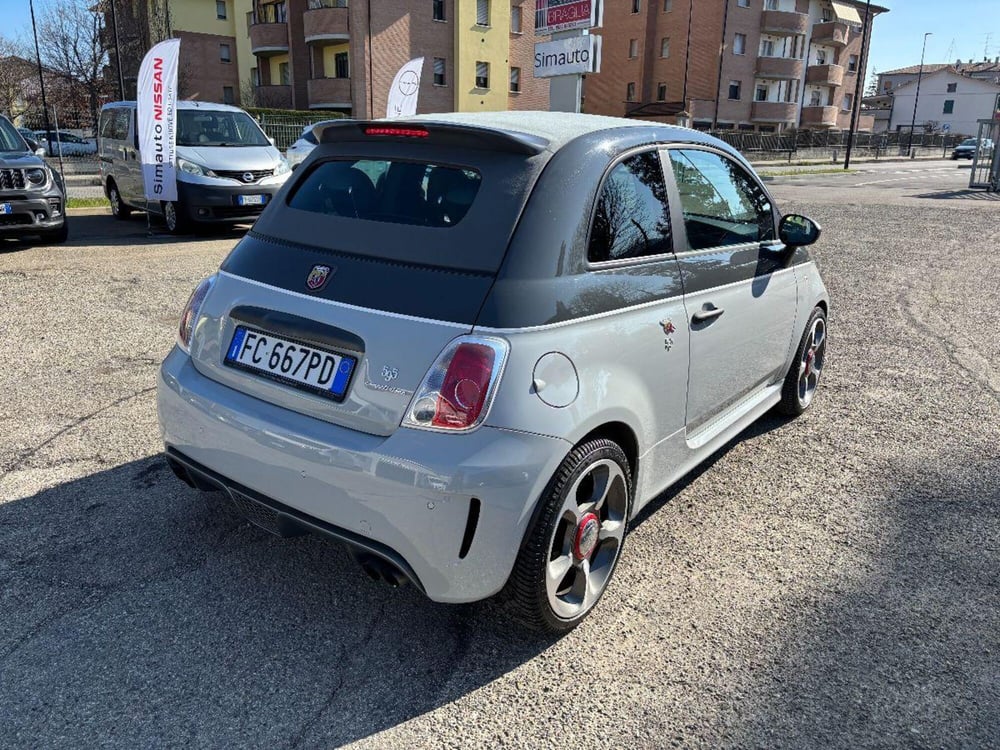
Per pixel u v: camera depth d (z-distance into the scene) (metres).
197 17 48.28
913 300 8.17
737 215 3.70
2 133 9.95
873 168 39.50
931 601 2.98
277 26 42.12
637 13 54.84
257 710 2.34
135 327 6.33
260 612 2.80
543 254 2.46
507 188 2.53
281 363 2.61
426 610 2.85
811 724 2.34
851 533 3.48
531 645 2.68
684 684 2.50
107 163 13.53
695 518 3.59
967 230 13.60
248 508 2.70
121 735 2.23
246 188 11.12
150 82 10.38
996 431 4.68
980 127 23.81
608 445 2.64
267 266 2.81
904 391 5.38
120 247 10.27
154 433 4.27
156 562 3.08
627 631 2.76
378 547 2.36
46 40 41.28
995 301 8.17
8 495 3.55
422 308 2.39
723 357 3.45
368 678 2.49
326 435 2.41
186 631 2.68
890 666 2.61
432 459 2.25
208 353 2.85
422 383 2.30
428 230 2.55
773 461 4.22
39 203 9.52
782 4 54.91
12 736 2.21
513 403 2.30
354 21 37.03
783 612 2.89
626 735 2.29
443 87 40.16
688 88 53.53
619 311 2.69
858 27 61.09
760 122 55.75
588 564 2.77
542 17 16.31
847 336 6.77
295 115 33.75
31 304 6.97
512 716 2.35
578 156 2.70
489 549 2.34
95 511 3.44
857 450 4.38
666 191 3.12
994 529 3.53
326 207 2.86
